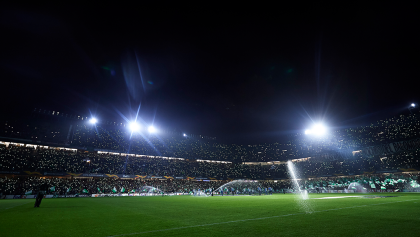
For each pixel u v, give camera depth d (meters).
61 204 20.64
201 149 77.25
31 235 7.01
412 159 47.16
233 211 13.05
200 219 9.98
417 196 23.09
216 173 66.62
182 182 58.28
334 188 50.28
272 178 66.56
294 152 73.81
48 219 10.57
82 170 47.00
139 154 61.72
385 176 47.66
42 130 51.66
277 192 54.12
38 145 47.84
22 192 36.09
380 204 14.92
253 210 13.32
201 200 25.69
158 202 22.81
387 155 52.34
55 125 54.66
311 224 7.89
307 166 65.81
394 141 52.66
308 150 70.50
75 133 56.06
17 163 41.22
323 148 66.75
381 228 6.91
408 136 50.62
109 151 57.31
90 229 7.90
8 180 38.00
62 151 50.62
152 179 55.22
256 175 69.25
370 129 60.50
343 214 10.32
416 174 44.47
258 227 7.62
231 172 69.25
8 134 45.56
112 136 62.56
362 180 47.75
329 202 17.59
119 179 51.62
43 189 17.75
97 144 56.84
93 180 47.69
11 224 9.13
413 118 52.84
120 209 15.49
